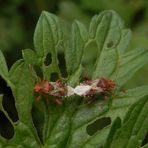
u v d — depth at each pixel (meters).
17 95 0.10
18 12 0.23
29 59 0.10
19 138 0.10
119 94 0.10
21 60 0.10
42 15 0.10
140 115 0.09
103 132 0.10
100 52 0.11
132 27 0.21
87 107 0.10
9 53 0.21
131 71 0.10
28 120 0.10
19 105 0.10
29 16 0.23
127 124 0.09
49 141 0.10
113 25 0.11
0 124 0.19
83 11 0.20
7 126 0.19
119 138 0.09
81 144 0.10
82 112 0.10
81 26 0.10
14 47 0.22
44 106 0.10
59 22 0.10
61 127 0.10
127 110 0.10
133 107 0.09
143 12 0.21
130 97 0.10
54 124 0.10
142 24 0.21
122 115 0.10
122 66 0.10
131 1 0.21
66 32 0.10
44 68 0.10
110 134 0.09
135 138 0.09
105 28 0.11
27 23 0.23
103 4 0.20
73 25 0.10
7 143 0.10
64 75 0.10
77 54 0.10
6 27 0.22
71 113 0.10
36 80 0.10
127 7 0.21
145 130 0.09
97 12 0.20
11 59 0.21
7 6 0.23
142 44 0.20
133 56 0.10
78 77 0.10
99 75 0.10
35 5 0.23
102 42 0.11
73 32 0.10
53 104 0.10
